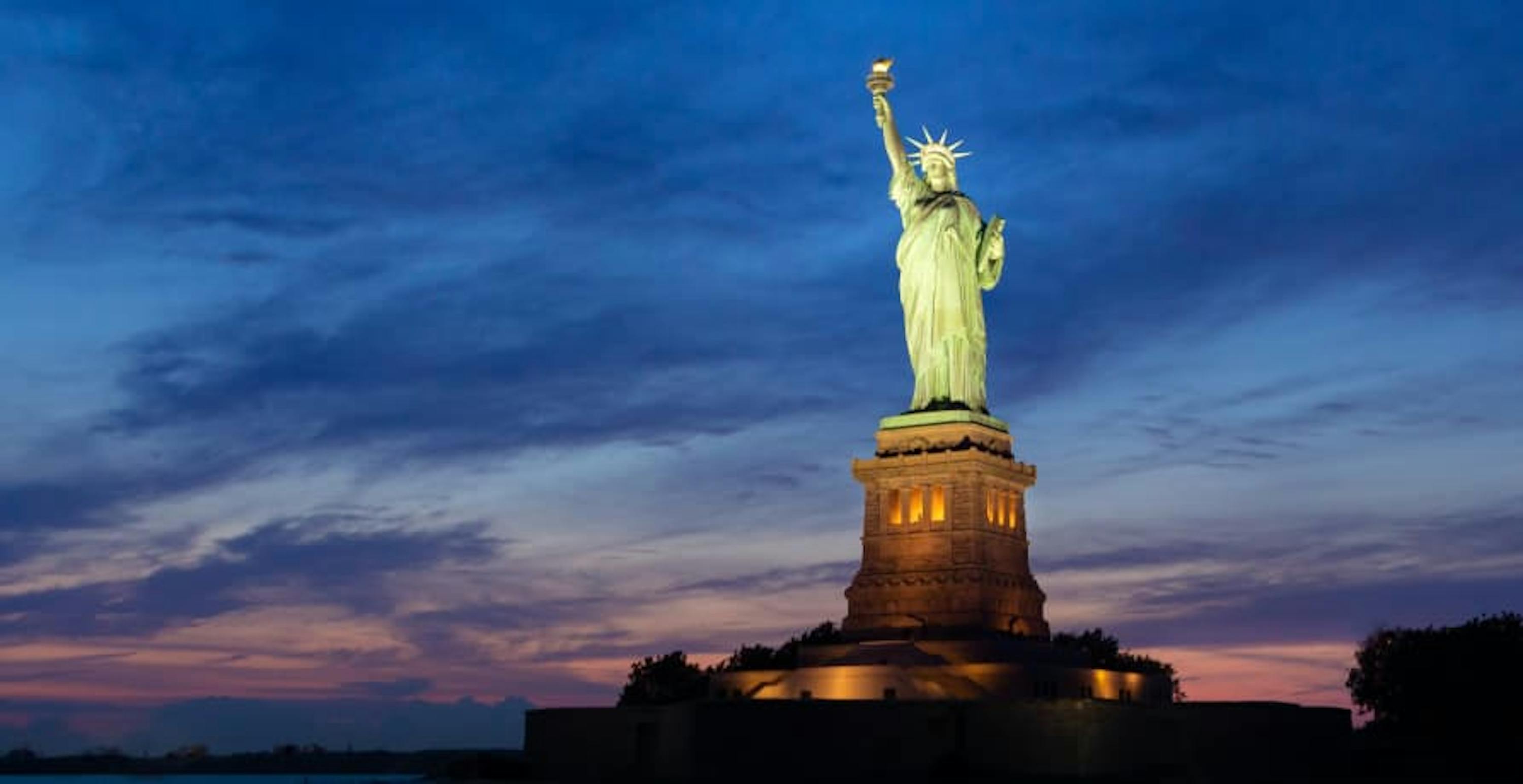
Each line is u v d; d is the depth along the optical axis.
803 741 152.38
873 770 152.12
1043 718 151.00
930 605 176.88
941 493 178.88
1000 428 185.38
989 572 177.12
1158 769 154.00
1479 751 192.38
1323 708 173.62
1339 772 173.00
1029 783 147.25
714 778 152.25
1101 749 151.50
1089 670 174.50
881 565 181.25
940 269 185.75
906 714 153.25
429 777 180.12
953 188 191.75
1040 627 183.62
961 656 169.88
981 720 152.50
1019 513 185.50
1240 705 164.62
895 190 191.50
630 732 162.50
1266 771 165.50
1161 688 186.88
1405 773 175.50
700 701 158.38
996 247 190.00
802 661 176.12
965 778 150.00
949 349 185.75
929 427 181.88
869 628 179.88
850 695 164.25
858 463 183.88
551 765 167.00
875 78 192.75
